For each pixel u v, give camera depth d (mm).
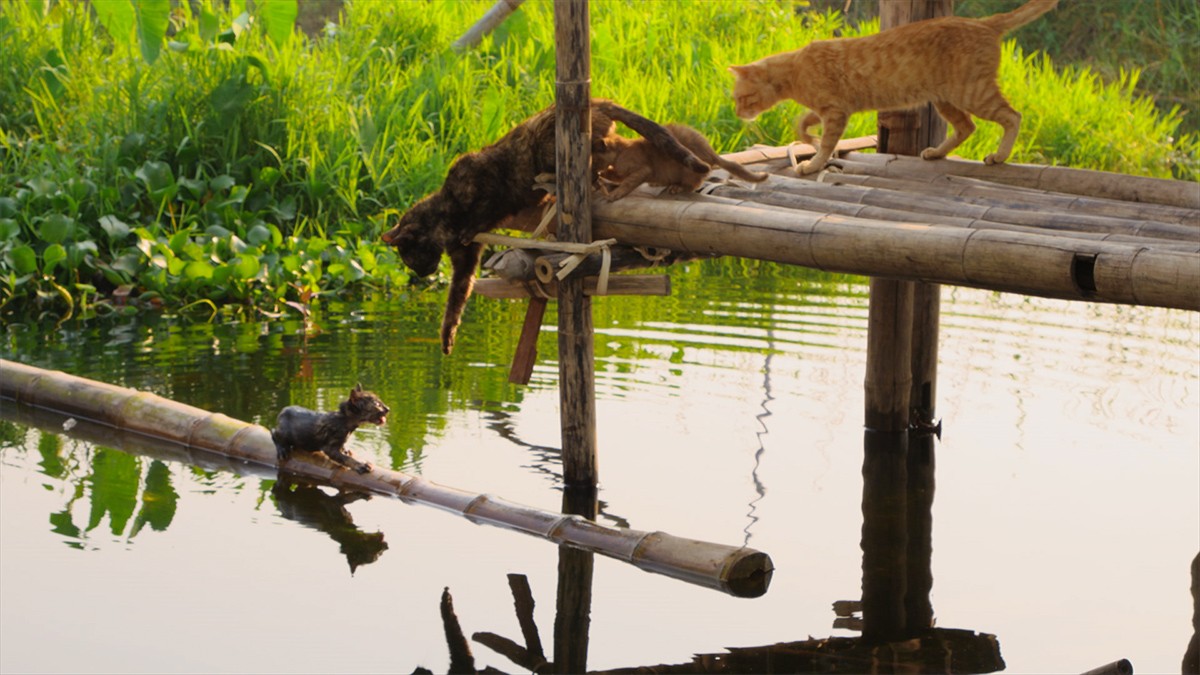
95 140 10383
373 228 10539
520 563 5129
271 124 10680
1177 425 6746
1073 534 5457
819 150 6309
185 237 9375
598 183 5695
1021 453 6418
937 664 4336
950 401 7180
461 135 11320
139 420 6688
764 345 8172
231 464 6297
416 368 7766
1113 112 14133
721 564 4961
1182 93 16719
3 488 5887
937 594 4891
